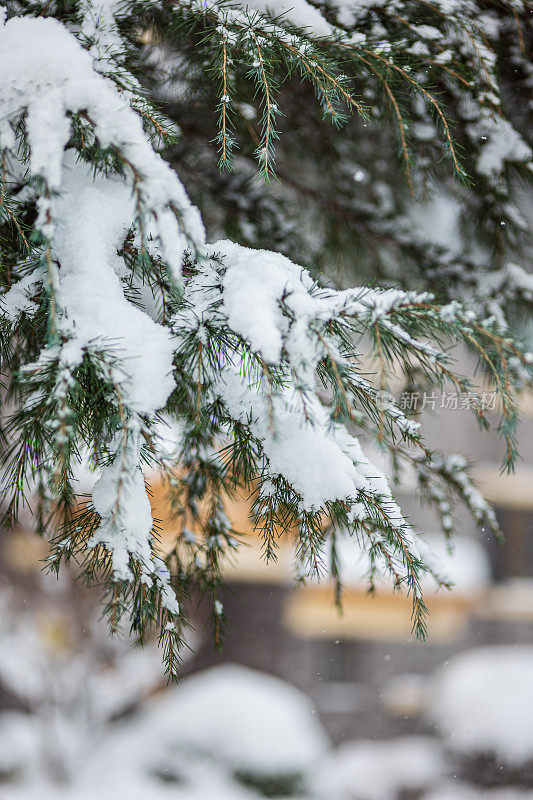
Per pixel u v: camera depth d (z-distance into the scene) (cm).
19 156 168
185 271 170
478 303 214
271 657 617
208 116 207
